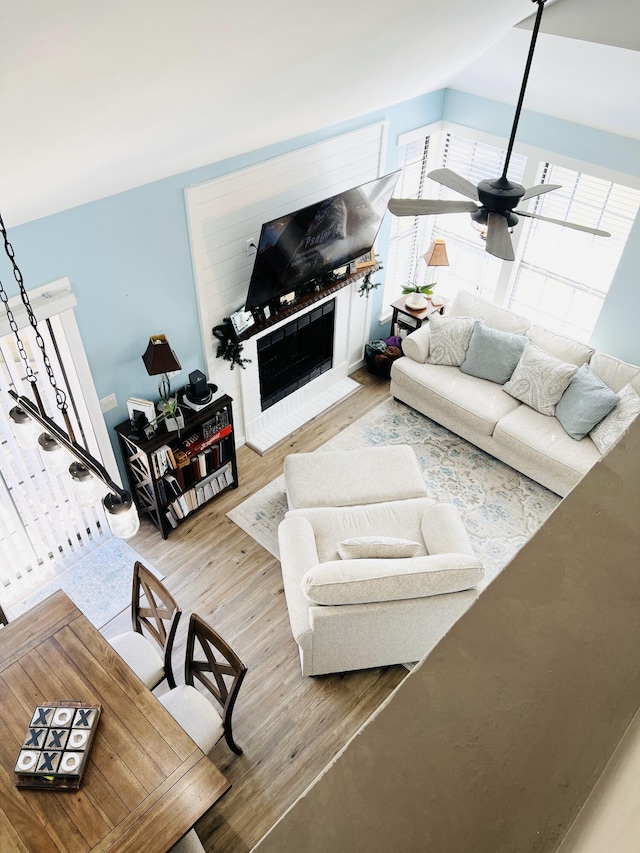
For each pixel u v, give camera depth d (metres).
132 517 2.77
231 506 5.30
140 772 2.71
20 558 4.53
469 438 5.77
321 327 6.05
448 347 5.91
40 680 3.03
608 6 4.01
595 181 5.44
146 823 2.56
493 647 0.55
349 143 5.22
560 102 5.08
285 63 2.87
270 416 6.01
